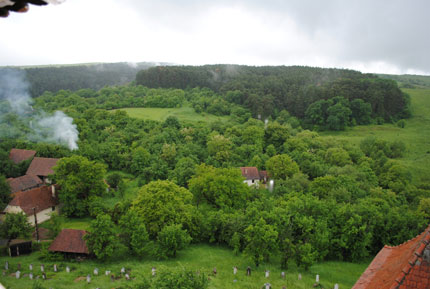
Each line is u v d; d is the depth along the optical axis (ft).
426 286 38.55
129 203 179.52
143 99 480.23
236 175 209.26
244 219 158.71
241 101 491.72
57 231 155.74
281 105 487.61
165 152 286.87
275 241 134.41
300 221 143.95
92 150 280.92
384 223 156.76
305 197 170.81
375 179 253.24
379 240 157.48
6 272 118.52
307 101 475.72
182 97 505.66
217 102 465.88
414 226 155.63
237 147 312.09
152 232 158.81
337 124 424.46
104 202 200.23
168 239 139.33
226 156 286.46
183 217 162.30
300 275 122.11
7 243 144.36
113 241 136.15
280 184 230.27
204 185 201.87
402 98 485.15
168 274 85.15
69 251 135.74
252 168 267.39
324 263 143.54
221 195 195.11
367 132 423.23
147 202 164.55
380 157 303.27
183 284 82.64
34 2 20.94
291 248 131.44
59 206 196.44
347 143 341.62
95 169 196.44
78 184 188.34
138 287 91.97
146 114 424.87
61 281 112.98
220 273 126.11
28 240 150.41
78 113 369.30
